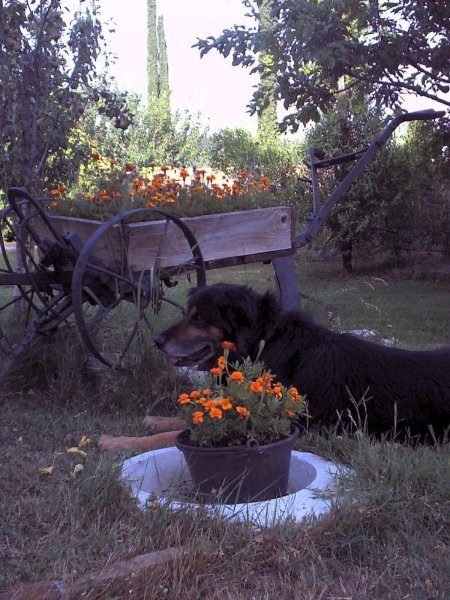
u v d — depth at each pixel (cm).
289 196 536
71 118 294
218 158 700
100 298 202
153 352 204
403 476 130
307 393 164
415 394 159
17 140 274
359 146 521
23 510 128
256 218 219
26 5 271
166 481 151
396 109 410
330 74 374
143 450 163
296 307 252
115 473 134
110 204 204
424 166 520
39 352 215
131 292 197
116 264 192
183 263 199
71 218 210
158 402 197
